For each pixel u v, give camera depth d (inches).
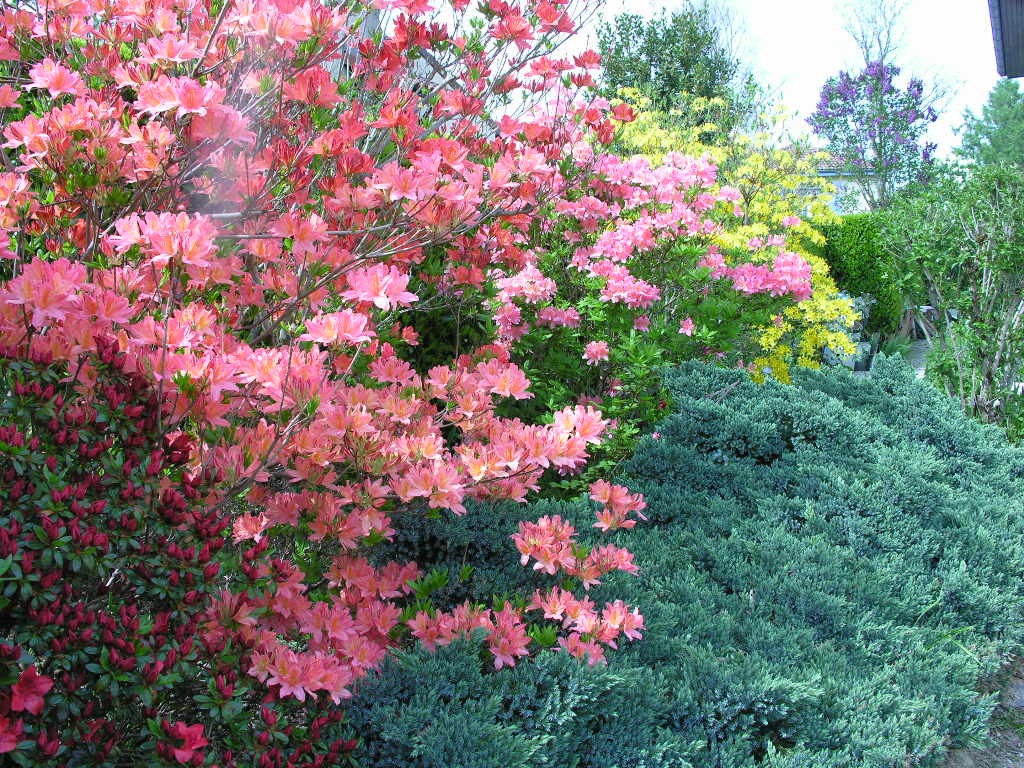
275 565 75.2
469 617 94.8
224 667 65.3
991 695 118.4
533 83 149.2
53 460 59.6
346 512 102.7
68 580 61.7
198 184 92.0
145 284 75.2
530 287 176.9
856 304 449.7
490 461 94.7
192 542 67.2
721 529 145.6
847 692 106.0
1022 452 206.2
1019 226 265.4
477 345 159.3
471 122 121.6
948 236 286.4
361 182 96.7
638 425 193.5
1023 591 148.6
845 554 137.4
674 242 201.5
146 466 64.6
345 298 78.4
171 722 63.1
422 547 114.1
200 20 95.0
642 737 87.1
